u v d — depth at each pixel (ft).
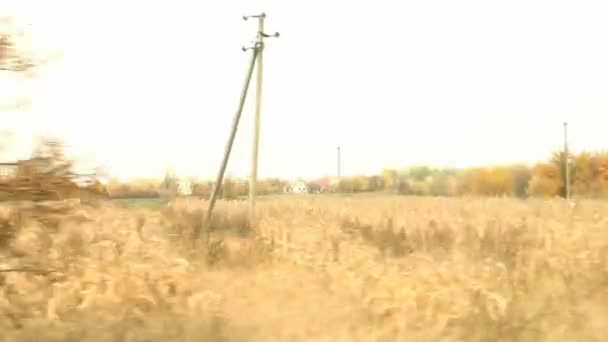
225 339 27.81
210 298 31.65
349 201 137.90
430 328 28.96
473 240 51.80
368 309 31.32
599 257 39.68
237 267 45.34
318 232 54.24
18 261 25.35
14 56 22.61
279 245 50.57
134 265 35.45
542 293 33.55
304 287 36.45
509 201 130.72
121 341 27.12
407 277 34.17
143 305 30.66
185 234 56.24
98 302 30.17
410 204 125.39
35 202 23.50
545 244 46.65
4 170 23.16
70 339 27.04
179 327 28.35
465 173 268.00
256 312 31.45
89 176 24.22
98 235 41.88
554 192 225.97
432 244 53.67
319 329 29.40
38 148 23.31
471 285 32.58
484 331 28.25
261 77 80.18
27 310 28.89
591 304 32.14
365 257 42.29
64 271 28.19
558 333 28.22
